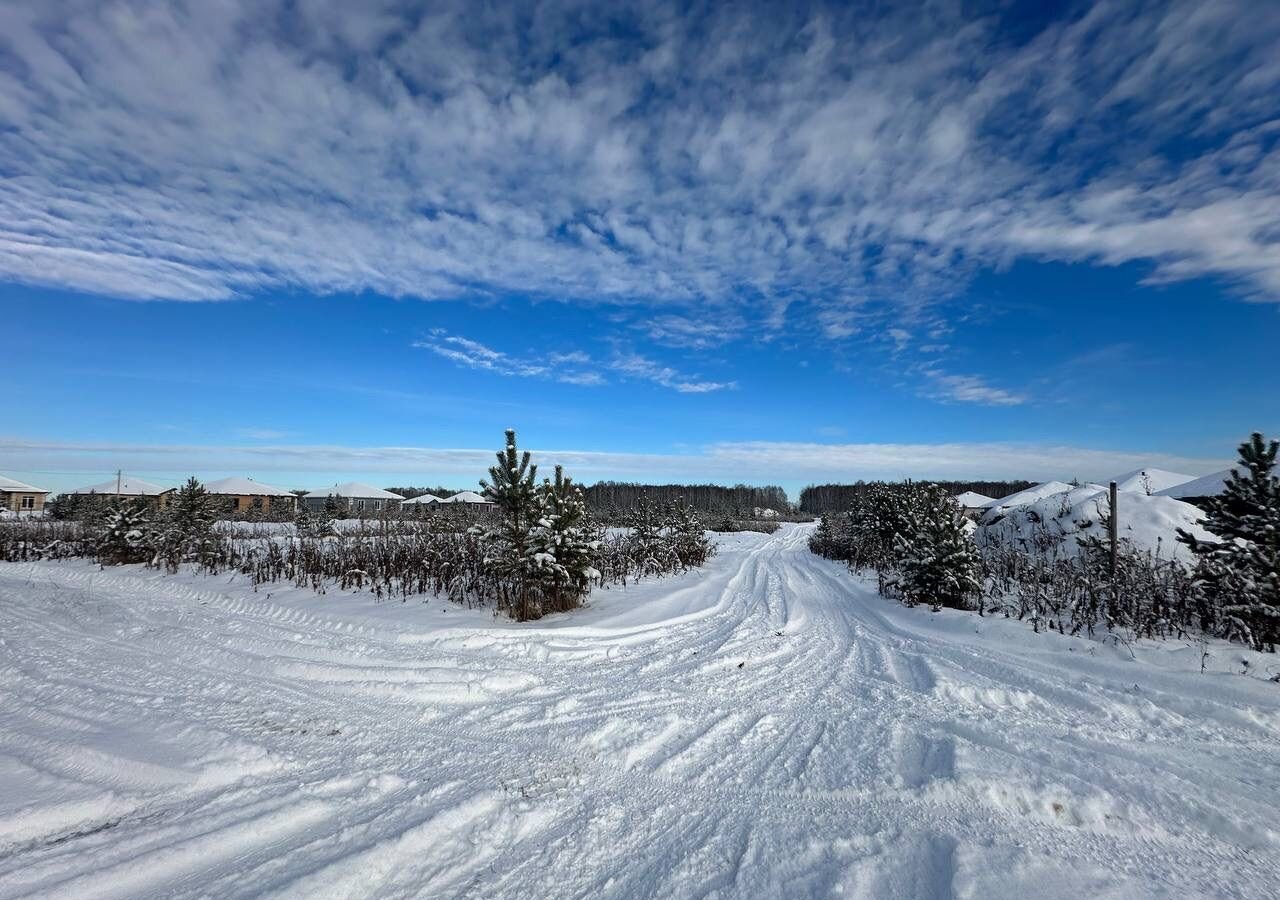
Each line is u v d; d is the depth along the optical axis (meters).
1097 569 10.98
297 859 3.23
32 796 3.80
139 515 17.83
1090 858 3.27
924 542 12.32
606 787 4.20
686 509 21.86
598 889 3.06
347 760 4.55
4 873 3.07
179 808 3.77
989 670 7.48
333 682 6.51
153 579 14.59
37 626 9.21
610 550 17.44
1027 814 3.74
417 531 19.52
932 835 3.44
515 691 6.39
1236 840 3.52
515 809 3.83
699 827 3.65
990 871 3.04
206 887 3.00
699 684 6.80
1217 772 4.50
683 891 3.02
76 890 2.96
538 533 10.65
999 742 4.96
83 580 14.59
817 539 28.52
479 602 11.45
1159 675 6.91
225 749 4.60
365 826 3.57
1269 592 8.24
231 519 38.53
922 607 11.84
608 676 7.06
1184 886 3.06
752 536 40.00
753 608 12.27
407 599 11.62
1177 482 19.70
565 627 9.58
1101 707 5.94
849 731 5.30
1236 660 7.38
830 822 3.66
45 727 5.03
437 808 3.79
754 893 2.98
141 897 2.93
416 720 5.45
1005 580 12.92
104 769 4.24
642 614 10.96
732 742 5.06
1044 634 8.88
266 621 9.87
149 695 5.97
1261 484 8.73
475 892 3.03
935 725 5.43
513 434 10.55
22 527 25.55
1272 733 5.33
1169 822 3.71
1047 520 15.89
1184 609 9.38
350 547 16.97
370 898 2.97
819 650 8.70
